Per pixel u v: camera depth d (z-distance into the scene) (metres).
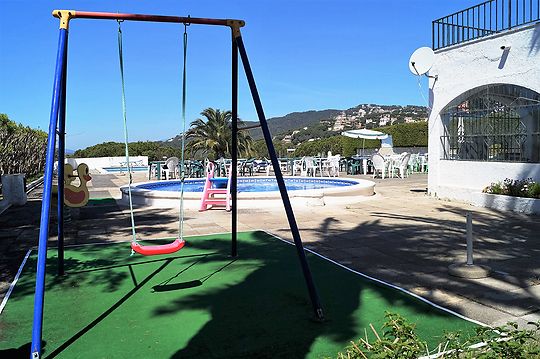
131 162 39.16
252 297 4.65
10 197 12.66
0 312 4.31
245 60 4.92
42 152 29.80
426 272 5.45
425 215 9.81
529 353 2.81
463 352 2.99
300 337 3.66
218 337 3.68
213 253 6.61
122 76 5.25
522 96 10.42
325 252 6.58
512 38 10.33
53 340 3.67
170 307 4.39
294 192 11.59
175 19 5.04
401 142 30.00
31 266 5.99
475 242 7.03
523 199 9.80
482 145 11.67
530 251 6.38
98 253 6.67
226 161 23.22
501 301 4.39
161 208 11.60
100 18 4.65
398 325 2.89
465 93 11.86
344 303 4.43
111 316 4.17
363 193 12.87
